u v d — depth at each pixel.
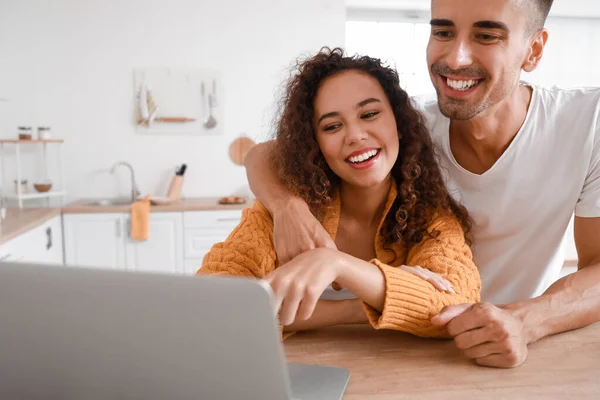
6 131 3.77
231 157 3.96
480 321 0.80
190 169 3.95
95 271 0.47
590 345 0.88
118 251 3.44
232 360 0.48
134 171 3.91
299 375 0.74
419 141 1.13
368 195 1.15
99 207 3.39
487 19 0.96
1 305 0.50
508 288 1.41
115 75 3.80
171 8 3.79
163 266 3.47
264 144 1.30
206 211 3.46
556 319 0.91
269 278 0.78
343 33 3.90
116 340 0.49
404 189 1.14
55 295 0.48
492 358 0.78
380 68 1.08
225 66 3.88
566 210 1.28
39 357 0.52
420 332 0.90
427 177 1.16
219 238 3.49
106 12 3.74
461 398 0.68
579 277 1.00
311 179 1.11
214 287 0.45
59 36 3.72
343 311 0.99
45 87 3.75
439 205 1.17
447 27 1.01
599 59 4.08
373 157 1.05
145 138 3.89
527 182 1.27
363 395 0.69
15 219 2.85
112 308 0.48
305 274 0.79
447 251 1.05
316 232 0.91
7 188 3.80
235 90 3.91
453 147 1.33
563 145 1.23
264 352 0.47
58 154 3.82
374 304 0.89
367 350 0.86
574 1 3.62
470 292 1.00
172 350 0.48
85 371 0.52
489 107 1.08
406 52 4.18
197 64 3.85
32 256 2.77
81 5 3.71
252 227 1.09
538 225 1.31
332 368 0.77
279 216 0.97
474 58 1.01
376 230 1.20
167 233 3.45
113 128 3.85
